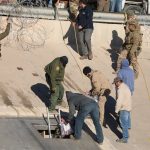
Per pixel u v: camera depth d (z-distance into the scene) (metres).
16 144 14.47
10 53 20.05
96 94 16.17
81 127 15.30
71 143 15.17
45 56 20.28
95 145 15.34
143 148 15.72
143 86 19.69
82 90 18.50
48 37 21.28
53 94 16.50
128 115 15.84
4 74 18.47
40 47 20.88
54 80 16.34
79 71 19.70
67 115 16.52
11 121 15.80
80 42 20.50
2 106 16.52
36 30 21.03
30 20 20.92
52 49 20.89
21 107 16.66
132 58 19.80
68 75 19.30
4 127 15.34
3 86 17.69
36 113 16.50
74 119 15.87
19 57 19.88
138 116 17.62
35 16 21.00
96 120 15.21
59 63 16.39
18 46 20.62
